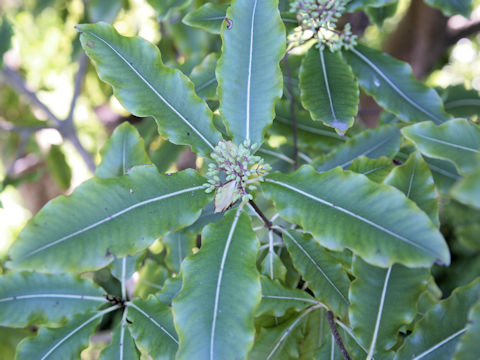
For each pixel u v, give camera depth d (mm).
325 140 407
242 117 295
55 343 325
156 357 309
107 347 323
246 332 244
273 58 292
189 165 683
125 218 273
